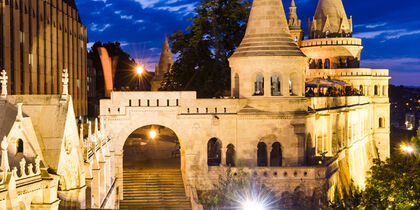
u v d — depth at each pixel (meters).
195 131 55.00
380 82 110.75
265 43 55.22
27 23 67.56
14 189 23.11
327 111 67.06
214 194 54.88
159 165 63.53
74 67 90.38
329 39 102.94
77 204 29.33
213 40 71.94
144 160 68.12
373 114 109.50
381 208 43.59
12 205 22.86
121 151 54.16
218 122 55.03
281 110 55.16
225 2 72.31
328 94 82.44
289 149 55.44
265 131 55.25
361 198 45.88
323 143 67.50
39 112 27.86
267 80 55.03
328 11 107.75
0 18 60.00
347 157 80.06
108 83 79.75
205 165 55.03
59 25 81.31
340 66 103.50
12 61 63.06
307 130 57.09
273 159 66.75
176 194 55.16
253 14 56.50
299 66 55.62
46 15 75.00
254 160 55.38
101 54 79.06
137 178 57.09
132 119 54.47
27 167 25.00
